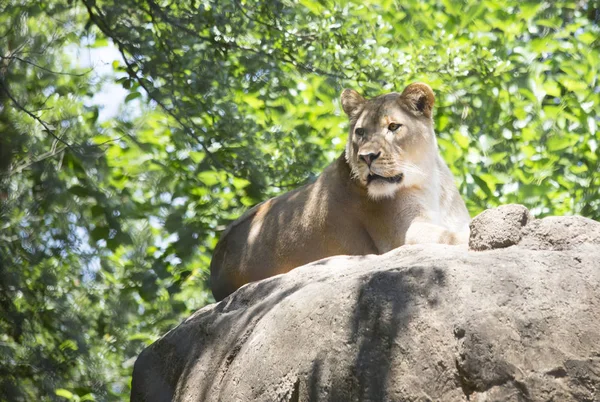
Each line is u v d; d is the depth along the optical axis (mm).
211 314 7922
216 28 14906
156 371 8141
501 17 17344
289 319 6602
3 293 15203
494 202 15023
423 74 15812
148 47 13883
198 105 14219
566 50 16922
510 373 5527
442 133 15844
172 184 15305
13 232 15805
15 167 15438
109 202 13773
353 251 9852
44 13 16359
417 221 9445
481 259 6113
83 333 16375
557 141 15469
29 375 15383
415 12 17516
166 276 14578
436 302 5945
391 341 5961
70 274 16719
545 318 5648
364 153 9445
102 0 14273
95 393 16391
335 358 6148
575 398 5434
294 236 10125
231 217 14789
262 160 14695
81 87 17781
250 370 6719
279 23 15094
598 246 6164
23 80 15898
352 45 15664
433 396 5711
